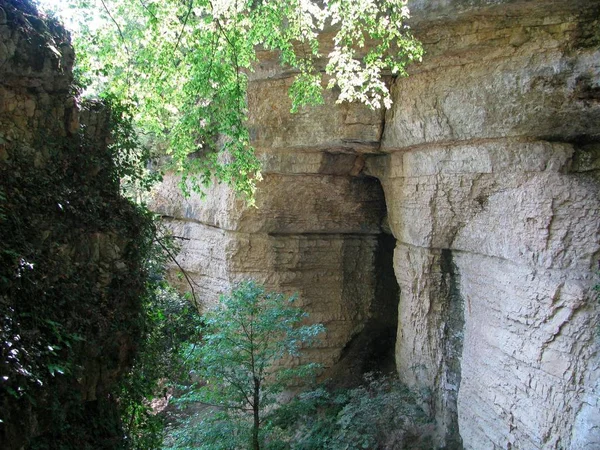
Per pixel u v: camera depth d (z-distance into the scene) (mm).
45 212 6164
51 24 6512
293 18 9766
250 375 13672
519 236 9812
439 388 12727
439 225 11828
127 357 7098
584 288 8758
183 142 10469
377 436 12695
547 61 9195
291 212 15672
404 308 13797
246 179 10539
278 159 14094
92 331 6336
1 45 5742
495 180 10312
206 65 9742
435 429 12625
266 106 13180
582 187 9055
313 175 14758
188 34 9641
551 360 9047
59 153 6504
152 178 8508
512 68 9602
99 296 6535
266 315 12734
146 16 10047
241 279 16328
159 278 9508
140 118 10422
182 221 19594
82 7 9438
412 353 13508
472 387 11203
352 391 14031
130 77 10008
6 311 5309
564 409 8758
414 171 12172
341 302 17062
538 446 9133
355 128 12711
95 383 6504
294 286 16609
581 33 8969
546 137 9586
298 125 13188
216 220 16781
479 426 10883
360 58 11727
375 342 16922
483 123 10117
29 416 5391
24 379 5270
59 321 5980
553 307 9070
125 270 6961
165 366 9594
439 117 10883
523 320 9641
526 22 9297
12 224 5703
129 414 8250
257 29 9875
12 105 6023
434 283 12562
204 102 11484
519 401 9688
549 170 9375
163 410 14266
